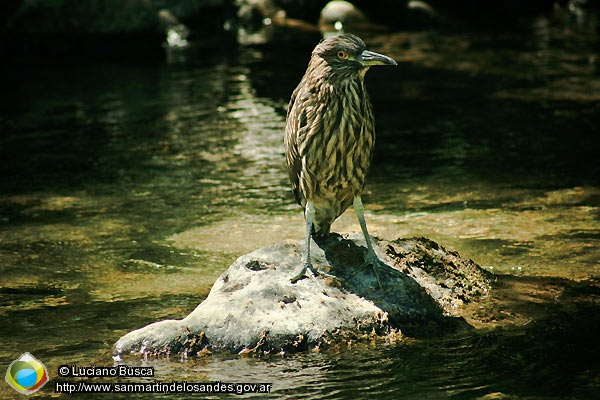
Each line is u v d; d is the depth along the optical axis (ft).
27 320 30.48
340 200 30.73
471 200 45.32
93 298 32.73
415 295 28.94
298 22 115.03
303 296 28.04
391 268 29.40
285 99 71.05
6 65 89.66
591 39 97.09
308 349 26.58
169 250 38.45
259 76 80.84
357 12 114.32
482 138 58.75
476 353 26.05
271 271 29.17
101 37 95.66
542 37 100.07
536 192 46.42
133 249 38.68
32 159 55.88
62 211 44.91
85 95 74.90
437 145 57.41
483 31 106.63
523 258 35.70
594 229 39.70
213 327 26.99
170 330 26.91
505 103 68.49
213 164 53.52
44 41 94.94
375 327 27.50
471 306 29.86
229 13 111.24
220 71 83.92
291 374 24.98
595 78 76.28
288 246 30.45
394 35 104.94
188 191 48.03
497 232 39.73
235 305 27.58
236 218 43.11
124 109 69.15
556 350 26.07
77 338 28.60
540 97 69.97
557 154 54.08
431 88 75.00
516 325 28.25
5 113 69.15
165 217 43.47
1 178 51.78
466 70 82.07
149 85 78.23
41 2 93.81
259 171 51.78
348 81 28.25
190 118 65.51
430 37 102.68
